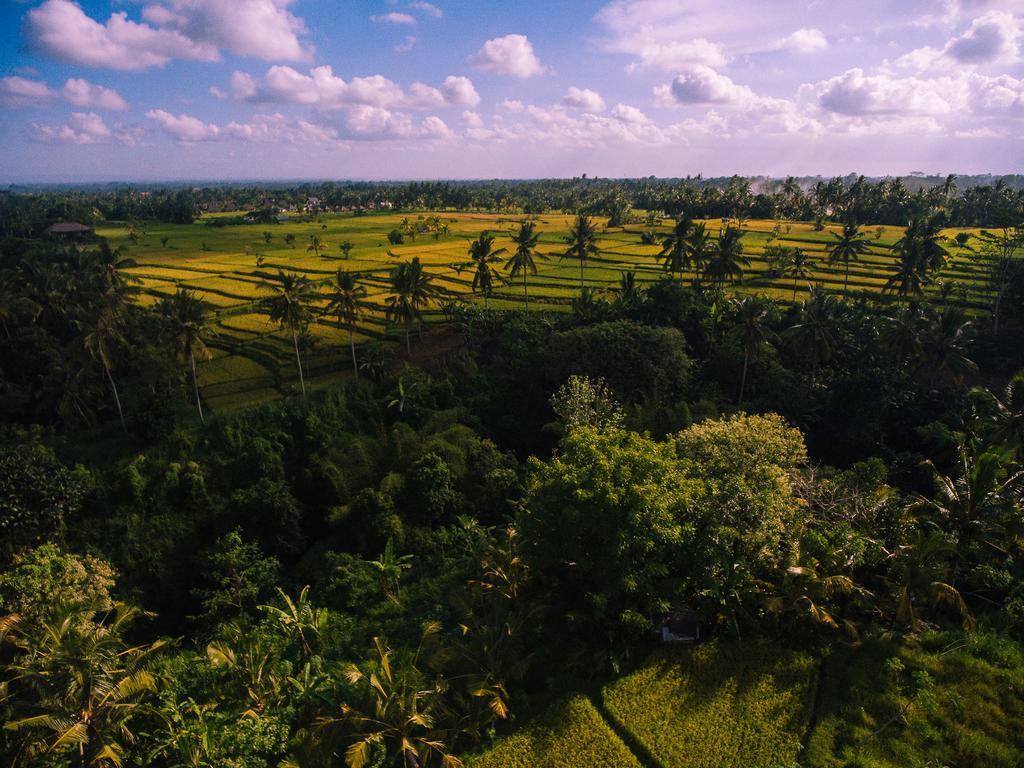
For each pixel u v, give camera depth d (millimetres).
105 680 29234
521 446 67438
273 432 63281
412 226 172125
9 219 169750
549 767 28422
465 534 51500
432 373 76000
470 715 30844
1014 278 85125
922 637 34344
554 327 78625
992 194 162000
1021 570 38688
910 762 27375
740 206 182375
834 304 76375
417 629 39469
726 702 30953
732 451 37281
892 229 152750
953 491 37156
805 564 34906
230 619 46062
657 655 33594
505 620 34969
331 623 42094
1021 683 30969
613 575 32781
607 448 34594
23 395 69938
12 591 36719
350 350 82938
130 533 53719
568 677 33344
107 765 28984
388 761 28781
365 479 58000
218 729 30875
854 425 63469
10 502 49438
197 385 74688
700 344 77875
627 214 188375
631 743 29484
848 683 31812
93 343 63906
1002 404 50062
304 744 29078
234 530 54625
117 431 69312
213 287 110438
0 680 32344
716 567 34031
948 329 63906
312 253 141875
